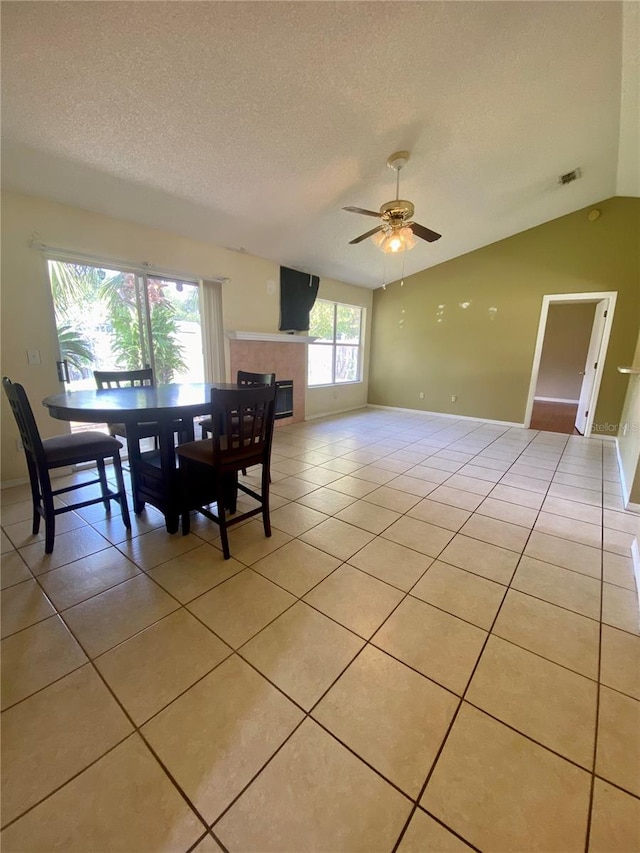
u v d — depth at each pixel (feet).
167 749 3.50
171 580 5.99
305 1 5.61
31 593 5.65
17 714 3.81
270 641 4.78
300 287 17.22
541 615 5.32
